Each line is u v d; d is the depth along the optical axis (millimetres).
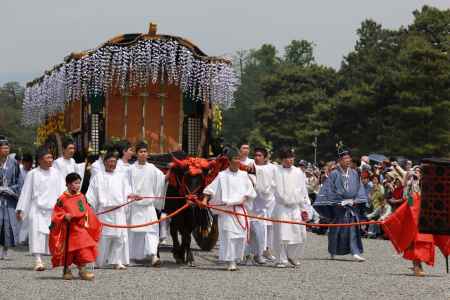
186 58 19438
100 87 18953
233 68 20078
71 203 13258
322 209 17766
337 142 82625
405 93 66125
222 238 14859
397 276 14117
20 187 16672
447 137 65062
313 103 95125
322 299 11195
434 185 14094
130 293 11500
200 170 15617
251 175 16219
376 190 24516
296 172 15875
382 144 71812
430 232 14094
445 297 11570
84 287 12125
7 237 16391
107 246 14898
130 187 15586
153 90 19875
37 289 11836
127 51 19000
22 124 24266
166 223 18859
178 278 13336
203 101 20078
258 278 13500
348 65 99750
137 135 19781
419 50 65875
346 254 18109
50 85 20562
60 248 13102
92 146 19344
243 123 122000
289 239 15531
